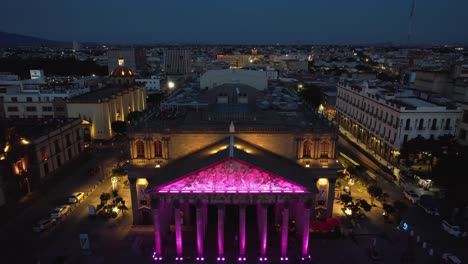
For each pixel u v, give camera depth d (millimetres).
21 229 59469
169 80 192250
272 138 57312
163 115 67688
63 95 112250
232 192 47750
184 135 56875
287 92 100312
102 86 134500
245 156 48656
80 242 53281
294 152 58125
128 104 126812
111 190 74688
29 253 52875
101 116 105000
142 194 59500
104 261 51094
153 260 51219
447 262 49094
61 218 62844
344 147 101875
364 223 60969
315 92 138500
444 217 62469
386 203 65875
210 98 77375
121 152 98562
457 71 106375
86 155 95812
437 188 71875
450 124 80625
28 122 87188
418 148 74062
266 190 47875
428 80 109812
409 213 64125
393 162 83312
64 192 73875
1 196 64812
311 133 57031
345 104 117188
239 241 55312
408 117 79312
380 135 89188
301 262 50125
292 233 58062
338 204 67875
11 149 68062
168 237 57250
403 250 53250
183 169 49719
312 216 60312
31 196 71375
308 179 52031
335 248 53938
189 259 51094
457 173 63281
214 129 56656
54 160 81000
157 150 58438
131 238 56938
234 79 99875
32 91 117000
